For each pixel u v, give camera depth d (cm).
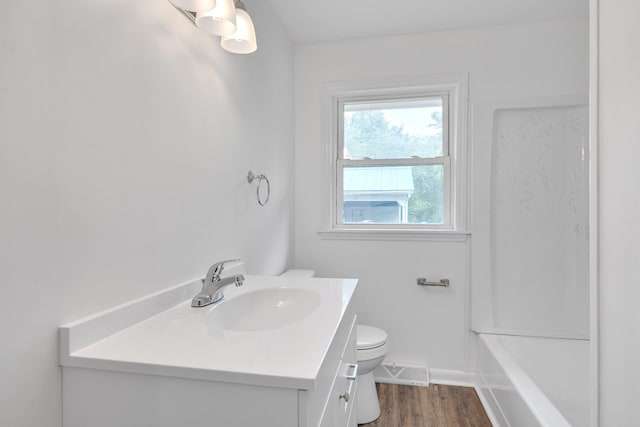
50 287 75
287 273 224
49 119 74
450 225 240
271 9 204
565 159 219
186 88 122
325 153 248
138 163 100
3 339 66
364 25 227
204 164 133
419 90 243
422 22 223
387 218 252
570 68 218
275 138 212
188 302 117
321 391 75
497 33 226
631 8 79
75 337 77
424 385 227
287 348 78
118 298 93
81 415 76
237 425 67
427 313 235
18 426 69
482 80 228
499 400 184
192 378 69
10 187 67
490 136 223
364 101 254
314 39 245
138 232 100
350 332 125
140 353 76
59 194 77
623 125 83
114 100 91
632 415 80
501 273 225
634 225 79
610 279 89
